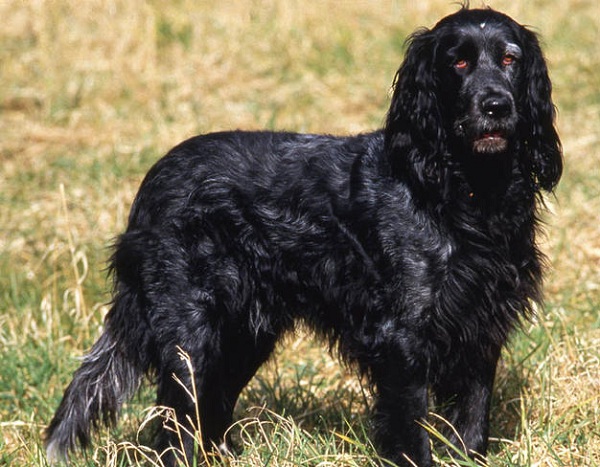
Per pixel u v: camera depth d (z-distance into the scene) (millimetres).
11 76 20250
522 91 8594
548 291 12336
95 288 12492
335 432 9109
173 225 8945
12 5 22891
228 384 9398
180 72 20609
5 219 14695
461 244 8383
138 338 9047
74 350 11383
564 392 9742
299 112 19000
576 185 15266
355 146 8930
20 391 10633
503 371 10273
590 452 8453
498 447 9383
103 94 19688
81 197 15289
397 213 8469
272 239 8953
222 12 23203
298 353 11633
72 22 22234
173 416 8523
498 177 8469
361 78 20516
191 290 8875
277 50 21641
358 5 23812
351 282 8766
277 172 8945
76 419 9156
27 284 12750
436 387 8898
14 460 9156
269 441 8938
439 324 8461
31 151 17297
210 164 9023
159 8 23266
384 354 8625
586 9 23703
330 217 8766
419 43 8695
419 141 8531
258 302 9102
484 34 8391
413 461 8484
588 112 18250
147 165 16391
